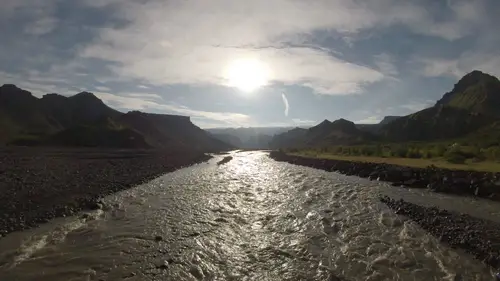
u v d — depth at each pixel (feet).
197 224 54.49
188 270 37.24
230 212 62.95
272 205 69.36
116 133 349.41
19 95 467.52
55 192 70.90
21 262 38.11
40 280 34.17
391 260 40.75
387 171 105.60
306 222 56.80
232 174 123.54
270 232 51.31
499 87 595.88
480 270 37.96
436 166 101.65
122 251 42.16
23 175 91.30
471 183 82.02
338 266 39.04
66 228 50.39
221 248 44.11
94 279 34.63
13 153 170.71
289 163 176.24
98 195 72.59
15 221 50.88
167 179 105.50
